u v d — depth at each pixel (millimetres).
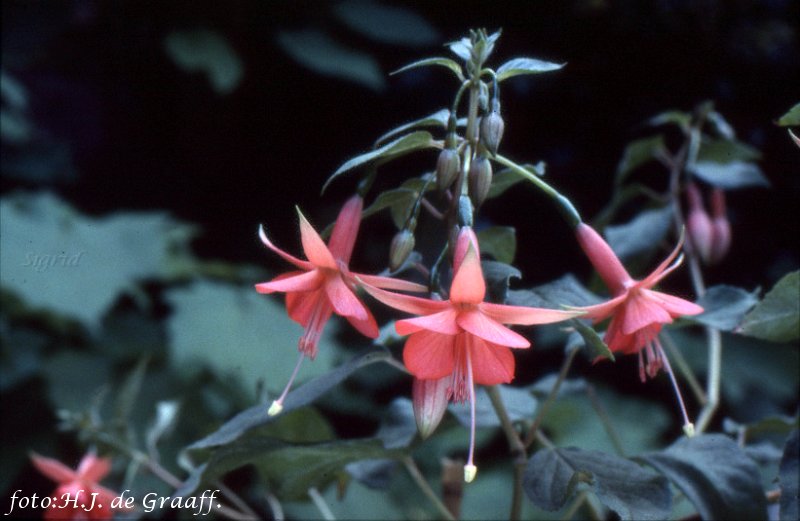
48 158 2273
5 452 1609
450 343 758
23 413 1643
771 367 1619
